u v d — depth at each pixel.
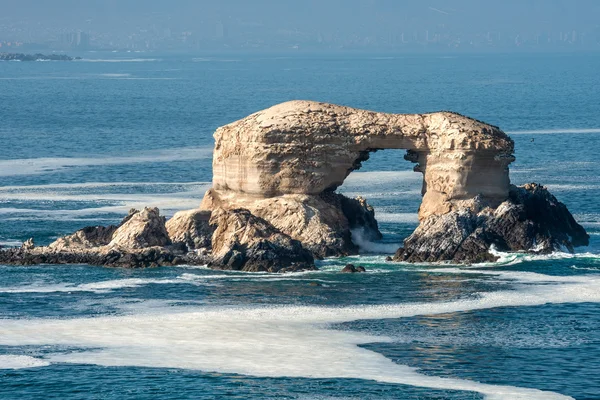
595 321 196.38
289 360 174.25
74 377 166.50
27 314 198.00
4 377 166.25
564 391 162.50
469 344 183.00
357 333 188.25
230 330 188.88
